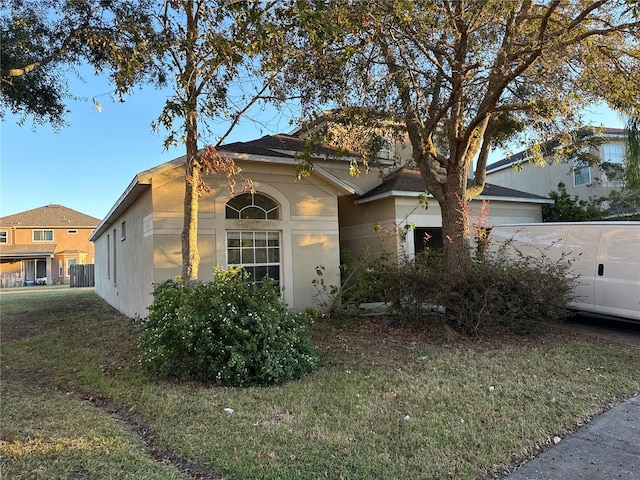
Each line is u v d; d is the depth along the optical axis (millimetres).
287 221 11562
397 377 5844
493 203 16453
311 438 4035
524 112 9406
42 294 22969
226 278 7215
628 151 14188
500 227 11492
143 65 7156
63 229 40188
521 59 8219
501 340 7965
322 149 13445
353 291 11031
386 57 8648
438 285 8383
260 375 5668
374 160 12430
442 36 8289
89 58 7738
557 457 3781
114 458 3693
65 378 6570
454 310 8133
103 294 19391
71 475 3404
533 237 10641
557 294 8133
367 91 8875
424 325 8977
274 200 11492
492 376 5871
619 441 4078
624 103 8219
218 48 6535
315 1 6449
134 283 12023
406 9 6758
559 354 6988
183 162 9891
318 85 8797
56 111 9023
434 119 9039
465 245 9141
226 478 3391
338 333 8898
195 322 5879
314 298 11742
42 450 3820
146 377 6152
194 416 4633
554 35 7340
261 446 3893
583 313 10195
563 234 10086
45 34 7574
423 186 14258
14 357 8164
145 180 9758
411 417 4512
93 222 42344
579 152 12633
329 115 9438
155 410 4844
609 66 8023
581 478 3420
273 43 6996
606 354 7066
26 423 4520
